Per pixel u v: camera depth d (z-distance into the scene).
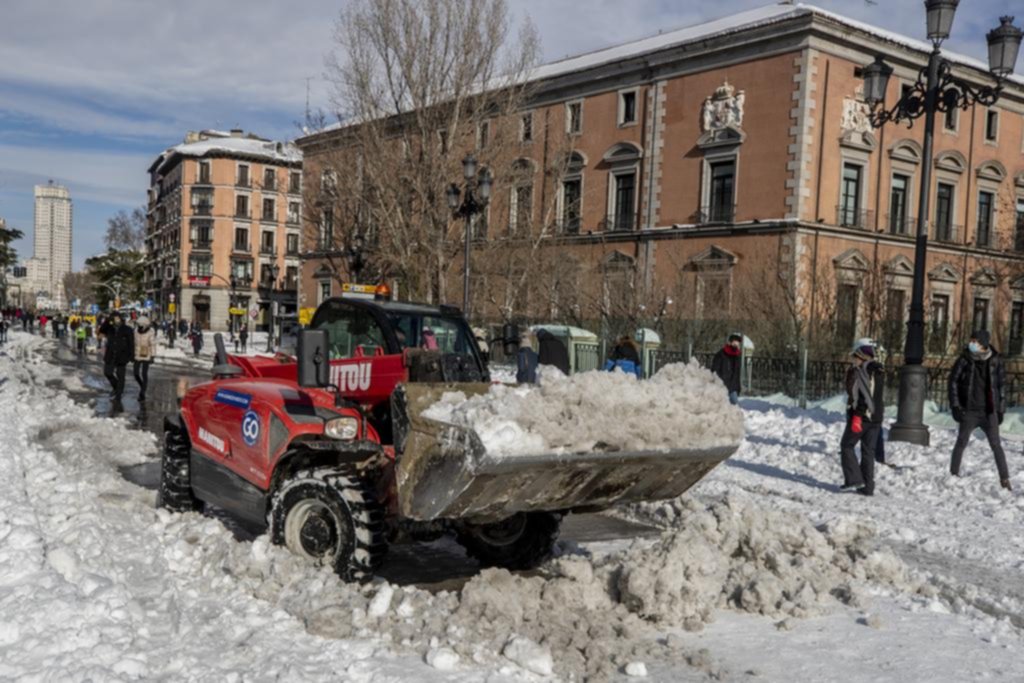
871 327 27.75
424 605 5.00
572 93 44.09
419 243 30.67
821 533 6.63
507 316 31.50
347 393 6.49
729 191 38.12
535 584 5.43
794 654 4.73
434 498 4.89
